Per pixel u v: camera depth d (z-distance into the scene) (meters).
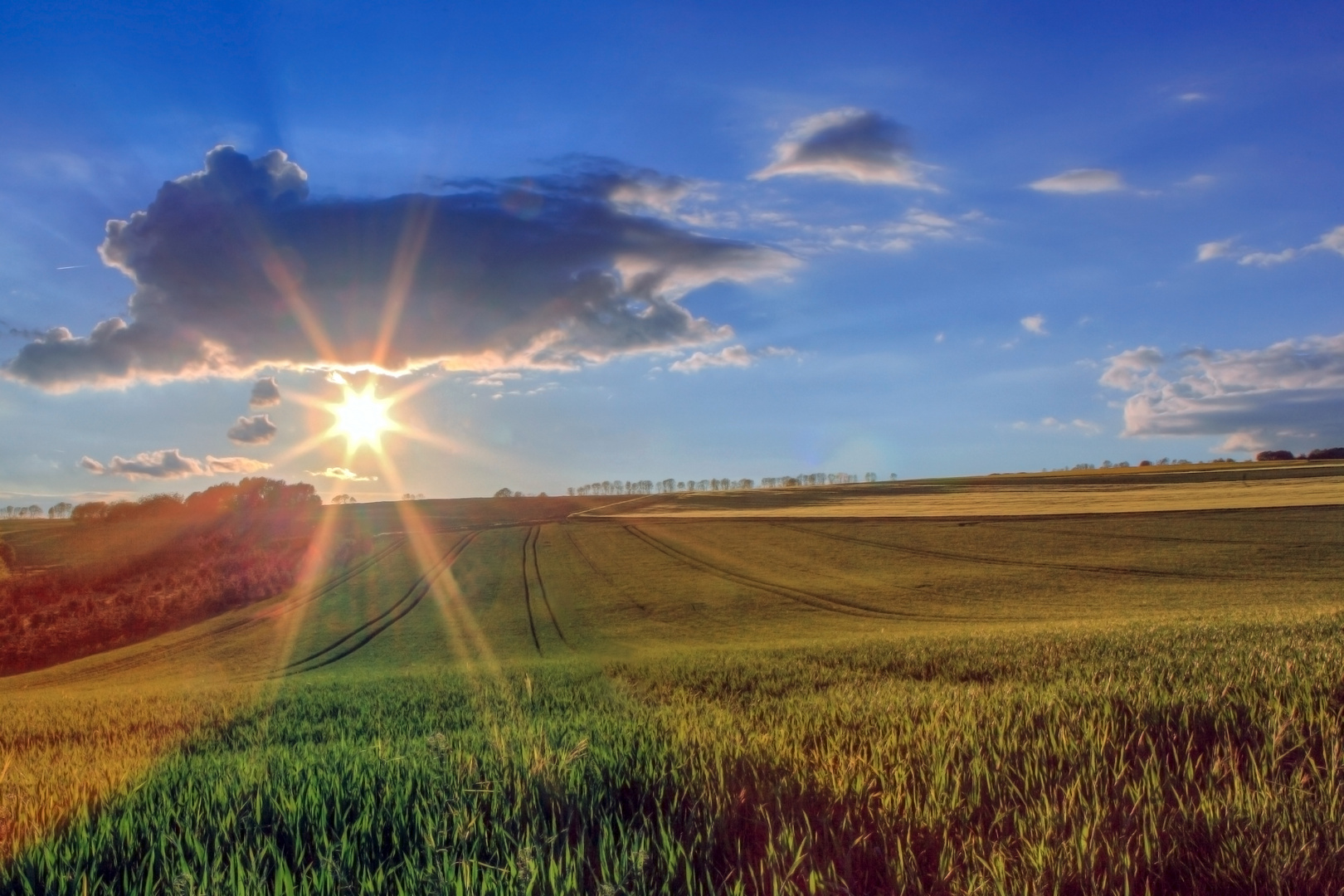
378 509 128.12
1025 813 4.23
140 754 9.29
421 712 12.29
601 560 74.12
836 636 40.44
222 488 106.94
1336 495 80.00
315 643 48.69
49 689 39.84
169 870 3.86
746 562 69.69
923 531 78.44
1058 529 73.12
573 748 5.48
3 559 75.25
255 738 10.50
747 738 6.02
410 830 4.29
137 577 72.94
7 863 4.14
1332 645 10.31
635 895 3.35
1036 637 17.77
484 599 59.91
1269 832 3.86
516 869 3.48
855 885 3.61
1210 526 67.94
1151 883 3.60
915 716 6.75
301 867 3.93
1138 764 5.01
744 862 3.87
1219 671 8.42
